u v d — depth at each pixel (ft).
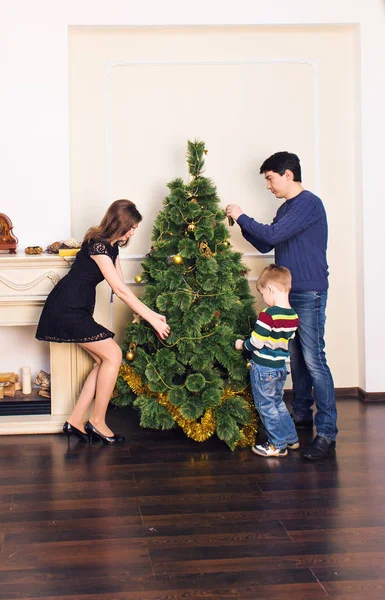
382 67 12.94
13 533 7.93
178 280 11.04
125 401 11.60
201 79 13.07
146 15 12.48
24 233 12.55
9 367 12.85
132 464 10.17
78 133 12.97
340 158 13.44
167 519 8.29
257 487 9.26
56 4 12.32
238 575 7.00
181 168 13.16
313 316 10.76
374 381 13.37
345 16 12.77
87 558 7.36
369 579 6.91
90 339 10.59
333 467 9.97
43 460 10.33
